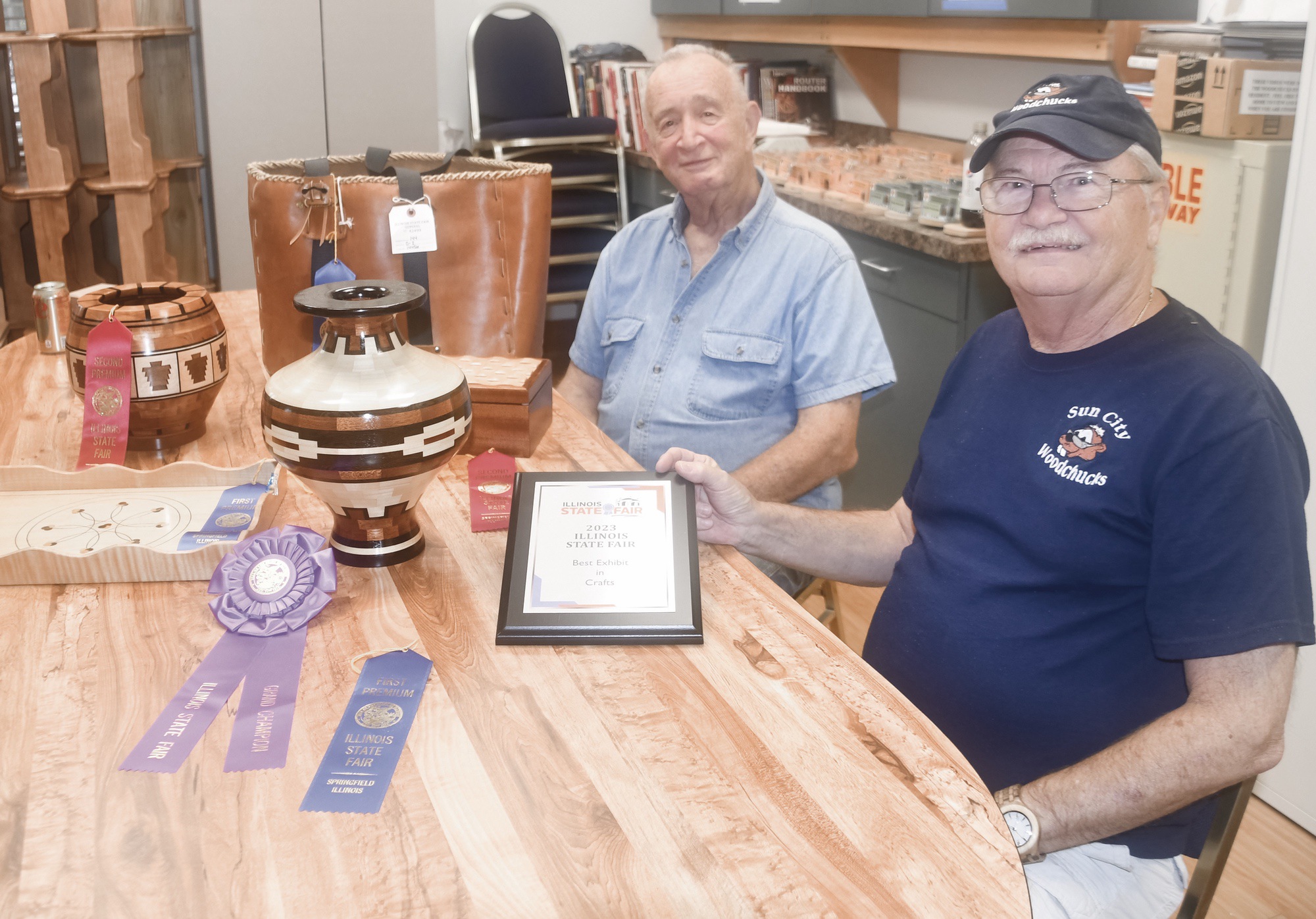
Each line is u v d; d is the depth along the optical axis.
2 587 1.23
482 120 4.53
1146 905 1.20
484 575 1.27
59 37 3.22
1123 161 1.20
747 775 0.92
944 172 3.12
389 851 0.84
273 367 1.92
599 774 0.92
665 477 1.27
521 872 0.82
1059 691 1.26
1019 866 0.82
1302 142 1.79
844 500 3.39
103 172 3.61
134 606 1.19
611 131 4.49
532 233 1.88
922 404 2.95
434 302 1.86
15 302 3.63
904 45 3.22
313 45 3.75
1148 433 1.18
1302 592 1.08
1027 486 1.27
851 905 0.79
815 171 3.43
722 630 1.16
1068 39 2.56
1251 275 2.11
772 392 1.95
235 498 1.40
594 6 4.85
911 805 0.89
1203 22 2.33
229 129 3.74
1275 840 2.02
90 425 1.49
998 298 2.75
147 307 1.53
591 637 1.12
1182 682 1.22
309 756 0.95
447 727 0.99
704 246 2.03
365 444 1.17
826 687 1.05
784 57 4.57
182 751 0.95
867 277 3.14
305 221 1.81
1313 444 1.84
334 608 1.19
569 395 2.25
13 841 0.84
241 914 0.78
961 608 1.32
